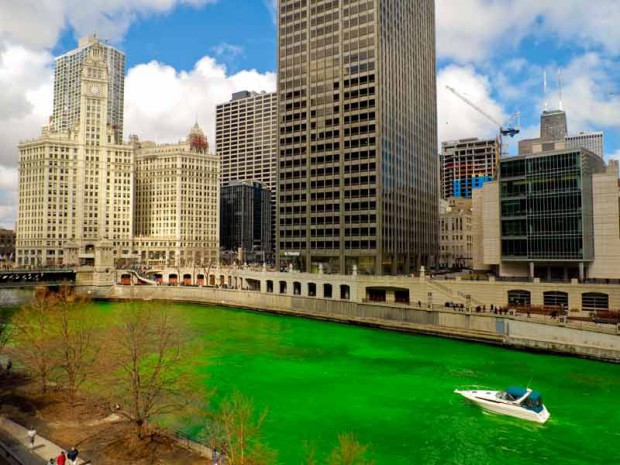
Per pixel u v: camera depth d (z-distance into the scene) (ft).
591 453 119.85
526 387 170.60
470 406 152.05
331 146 454.81
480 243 355.97
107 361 144.77
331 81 461.78
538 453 119.65
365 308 298.35
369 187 430.61
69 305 232.73
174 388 136.98
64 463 92.68
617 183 274.16
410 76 528.22
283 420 139.33
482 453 119.55
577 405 152.87
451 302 286.66
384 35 456.45
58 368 171.53
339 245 441.27
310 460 91.30
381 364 203.51
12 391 145.07
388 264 441.68
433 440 126.82
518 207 297.53
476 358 212.23
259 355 219.82
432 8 627.05
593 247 278.05
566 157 278.67
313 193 461.78
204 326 297.94
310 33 479.41
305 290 370.73
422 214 548.31
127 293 432.25
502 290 276.41
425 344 241.76
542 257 286.25
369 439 127.03
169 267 545.44
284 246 476.13
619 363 196.65
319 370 194.08
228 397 156.87
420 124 555.28
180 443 107.76
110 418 123.34
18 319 191.83
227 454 98.07
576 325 210.79
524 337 226.38
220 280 494.59
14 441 107.55
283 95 490.08
